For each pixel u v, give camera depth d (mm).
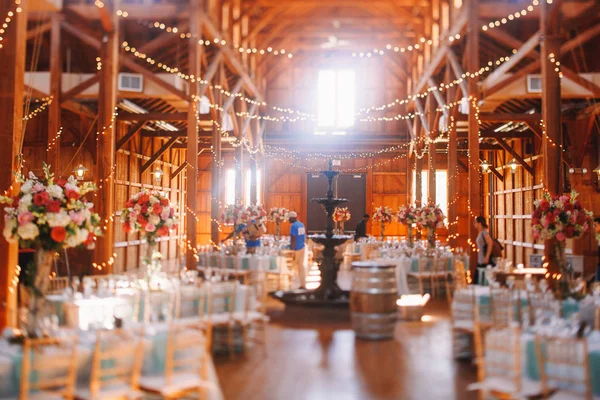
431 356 6469
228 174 22875
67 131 14617
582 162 14055
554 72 10148
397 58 22422
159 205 6898
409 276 11172
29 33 12117
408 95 21938
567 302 6160
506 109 16766
